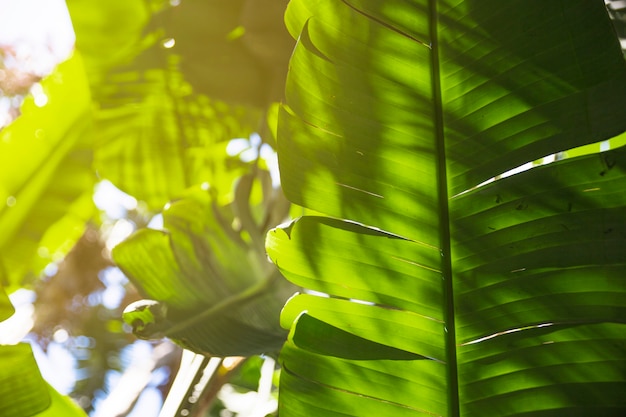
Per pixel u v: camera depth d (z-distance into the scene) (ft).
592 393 5.07
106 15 7.98
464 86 5.04
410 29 5.08
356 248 5.19
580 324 5.03
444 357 5.24
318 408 5.34
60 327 20.61
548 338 5.09
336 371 5.31
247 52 8.19
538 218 4.99
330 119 5.12
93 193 8.71
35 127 8.21
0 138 8.18
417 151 5.10
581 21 4.84
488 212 5.06
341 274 5.24
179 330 6.26
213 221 6.76
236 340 6.34
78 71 8.28
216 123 8.96
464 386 5.23
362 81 5.10
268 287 6.55
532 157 4.95
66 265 20.57
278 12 7.64
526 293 5.06
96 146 8.80
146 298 6.49
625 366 5.02
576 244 4.95
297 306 5.33
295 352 5.33
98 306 21.16
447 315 5.20
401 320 5.25
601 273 4.94
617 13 6.57
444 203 5.11
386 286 5.23
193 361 6.67
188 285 6.48
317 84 5.12
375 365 5.29
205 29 8.14
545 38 4.90
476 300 5.15
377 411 5.32
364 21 5.10
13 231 8.46
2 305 6.73
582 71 4.86
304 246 5.22
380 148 5.11
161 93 8.58
